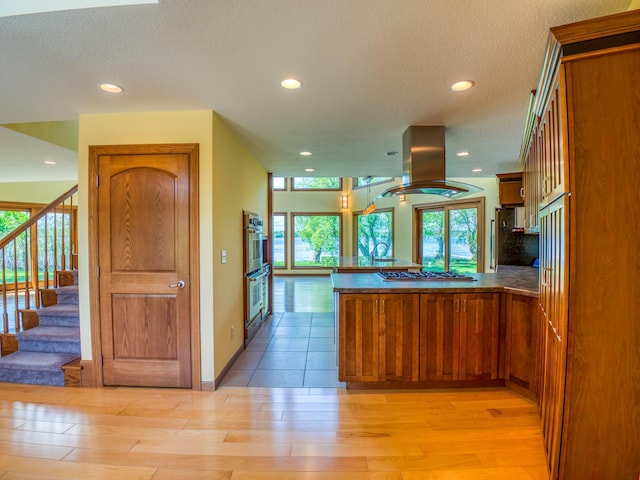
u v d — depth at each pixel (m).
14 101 2.48
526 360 2.60
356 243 9.98
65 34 1.67
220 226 2.91
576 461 1.52
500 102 2.52
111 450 1.97
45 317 3.38
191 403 2.53
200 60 1.93
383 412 2.40
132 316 2.77
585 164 1.44
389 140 3.47
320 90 2.32
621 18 1.34
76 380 2.80
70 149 3.80
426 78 2.15
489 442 2.05
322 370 3.16
